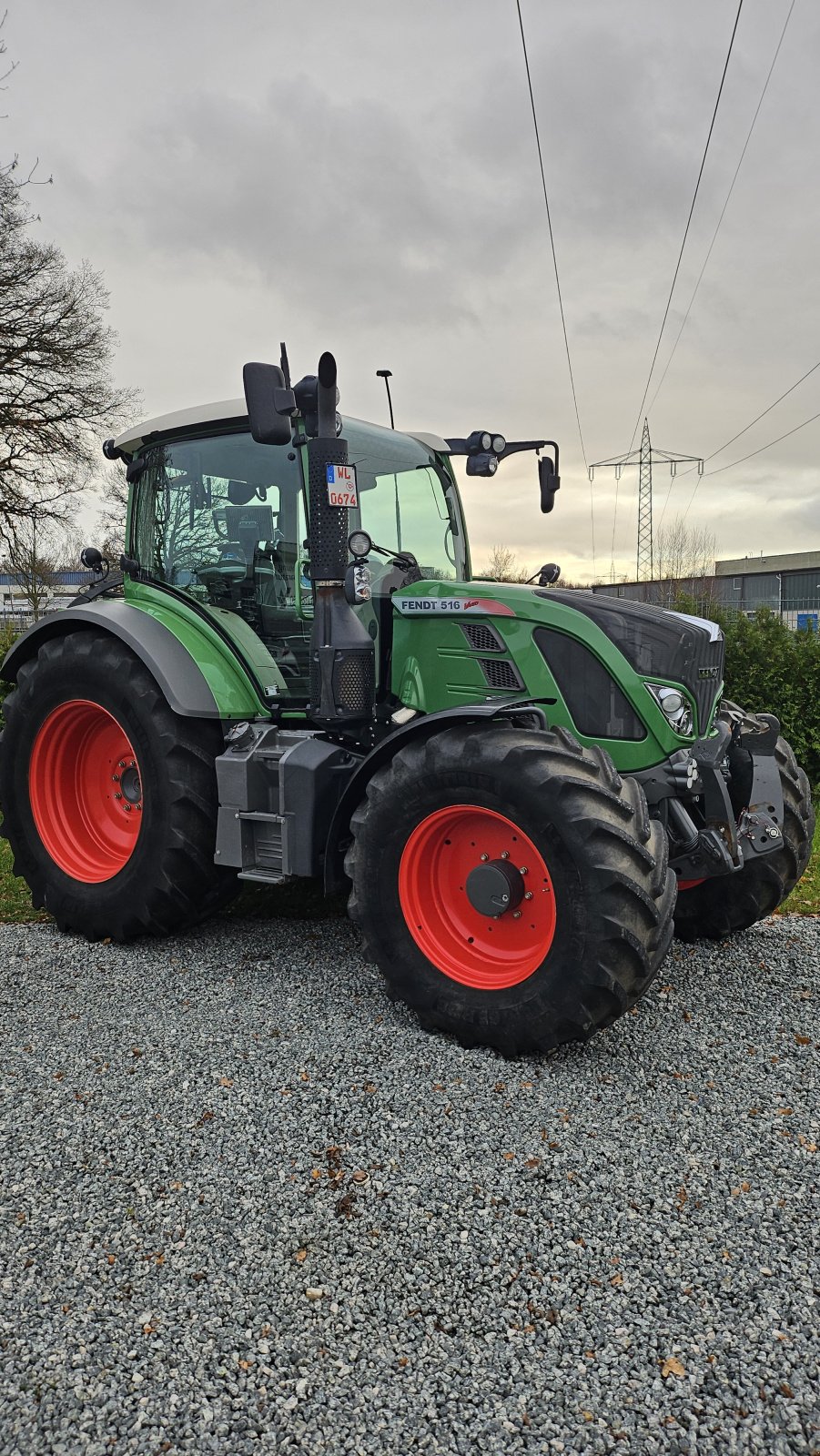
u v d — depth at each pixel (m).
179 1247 2.14
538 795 2.85
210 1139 2.56
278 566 4.01
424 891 3.24
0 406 16.61
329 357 3.23
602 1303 1.98
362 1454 1.63
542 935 3.03
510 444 4.43
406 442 4.34
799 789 3.95
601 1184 2.37
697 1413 1.71
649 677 3.29
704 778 3.31
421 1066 2.96
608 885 2.77
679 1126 2.63
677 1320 1.93
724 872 3.28
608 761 3.04
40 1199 2.32
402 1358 1.83
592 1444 1.66
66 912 4.18
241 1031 3.21
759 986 3.64
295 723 4.03
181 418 4.17
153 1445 1.65
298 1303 1.97
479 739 3.02
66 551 23.02
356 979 3.68
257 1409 1.72
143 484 4.49
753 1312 1.95
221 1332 1.90
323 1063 2.98
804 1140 2.56
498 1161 2.46
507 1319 1.93
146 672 3.97
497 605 3.45
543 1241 2.16
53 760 4.34
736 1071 2.95
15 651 4.53
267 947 4.06
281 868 3.64
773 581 35.19
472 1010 3.03
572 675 3.36
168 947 4.07
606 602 3.48
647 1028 3.25
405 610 3.62
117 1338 1.88
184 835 3.88
